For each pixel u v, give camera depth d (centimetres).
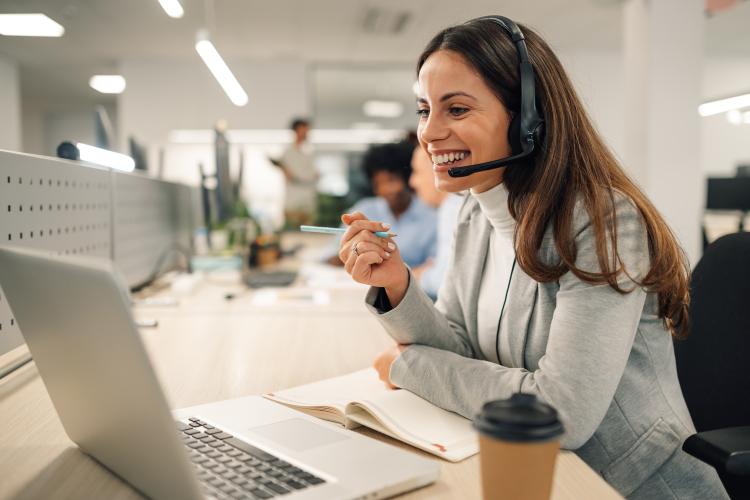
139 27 568
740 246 99
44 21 518
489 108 80
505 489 43
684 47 383
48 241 114
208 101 704
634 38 397
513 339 87
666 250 77
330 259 272
